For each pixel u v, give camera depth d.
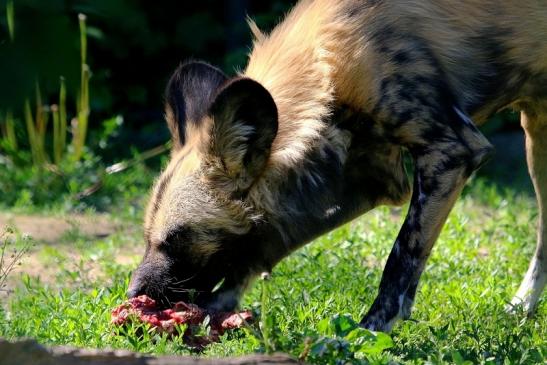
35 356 4.82
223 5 20.34
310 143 7.07
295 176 7.10
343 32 7.12
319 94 7.13
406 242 7.26
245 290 7.35
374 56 7.05
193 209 6.86
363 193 7.76
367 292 8.64
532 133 8.67
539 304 8.68
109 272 9.87
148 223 7.03
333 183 7.32
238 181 6.88
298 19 7.55
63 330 7.17
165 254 6.96
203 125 6.79
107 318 7.43
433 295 8.48
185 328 6.79
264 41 7.73
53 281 10.05
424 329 7.42
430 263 9.87
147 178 16.20
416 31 7.16
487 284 8.86
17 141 17.39
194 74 7.45
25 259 11.01
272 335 5.65
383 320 7.21
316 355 5.57
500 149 18.50
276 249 7.34
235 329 6.98
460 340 7.07
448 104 7.17
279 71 7.28
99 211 14.49
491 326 7.48
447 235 11.16
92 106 18.05
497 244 11.03
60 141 16.72
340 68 7.10
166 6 18.33
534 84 7.76
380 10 7.16
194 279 7.07
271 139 6.76
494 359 6.34
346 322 6.29
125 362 4.93
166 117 7.52
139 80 20.05
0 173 16.16
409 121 7.10
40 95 3.10
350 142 7.38
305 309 7.52
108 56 19.12
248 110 6.62
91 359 4.91
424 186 7.20
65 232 12.48
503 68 7.51
